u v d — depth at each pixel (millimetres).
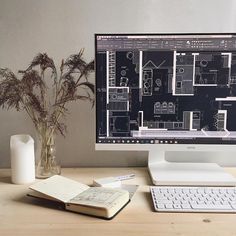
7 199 926
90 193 891
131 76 1080
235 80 1071
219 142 1104
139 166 1286
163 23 1222
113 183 1011
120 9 1213
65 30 1220
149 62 1070
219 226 761
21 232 737
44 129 1131
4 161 1275
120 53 1068
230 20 1222
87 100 1244
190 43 1056
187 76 1074
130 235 722
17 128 1261
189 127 1101
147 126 1103
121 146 1110
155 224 771
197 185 1024
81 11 1212
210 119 1095
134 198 931
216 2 1213
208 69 1067
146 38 1057
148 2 1212
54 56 1231
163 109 1094
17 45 1222
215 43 1053
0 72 1196
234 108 1086
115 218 802
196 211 828
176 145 1107
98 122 1104
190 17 1220
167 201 871
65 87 1146
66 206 840
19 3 1201
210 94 1082
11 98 1097
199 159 1279
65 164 1288
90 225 767
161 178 1046
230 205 848
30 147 1057
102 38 1060
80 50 1229
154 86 1083
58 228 754
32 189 922
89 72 1184
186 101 1088
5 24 1210
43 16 1211
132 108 1096
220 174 1095
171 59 1067
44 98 1169
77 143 1278
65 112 1236
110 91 1088
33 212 838
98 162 1289
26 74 1113
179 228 752
